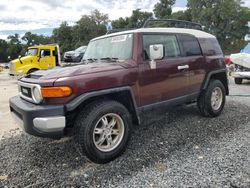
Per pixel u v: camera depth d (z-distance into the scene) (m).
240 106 5.97
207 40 5.11
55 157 3.53
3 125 5.31
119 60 3.77
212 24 43.38
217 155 3.35
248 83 10.16
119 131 3.44
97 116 3.16
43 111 2.94
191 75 4.54
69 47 59.78
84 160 3.40
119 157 3.42
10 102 3.66
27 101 3.35
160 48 3.59
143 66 3.71
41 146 3.94
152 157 3.38
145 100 3.79
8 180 2.95
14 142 4.20
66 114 3.14
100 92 3.21
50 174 3.06
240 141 3.80
